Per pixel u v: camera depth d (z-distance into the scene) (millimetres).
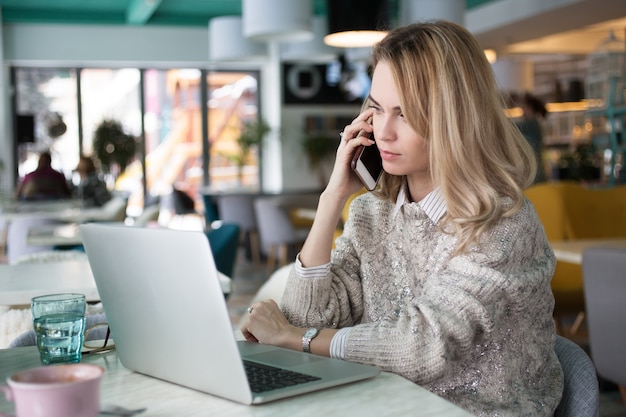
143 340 1323
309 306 1669
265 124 14570
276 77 14719
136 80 14438
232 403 1174
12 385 939
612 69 9758
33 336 1766
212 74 14852
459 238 1445
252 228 9805
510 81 11312
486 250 1435
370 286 1673
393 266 1651
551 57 14328
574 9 8922
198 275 1139
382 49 1539
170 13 14078
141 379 1346
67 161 14117
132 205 14594
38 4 13156
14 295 2201
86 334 1636
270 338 1560
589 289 3119
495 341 1463
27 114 13289
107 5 13367
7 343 2250
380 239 1684
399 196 1663
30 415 927
